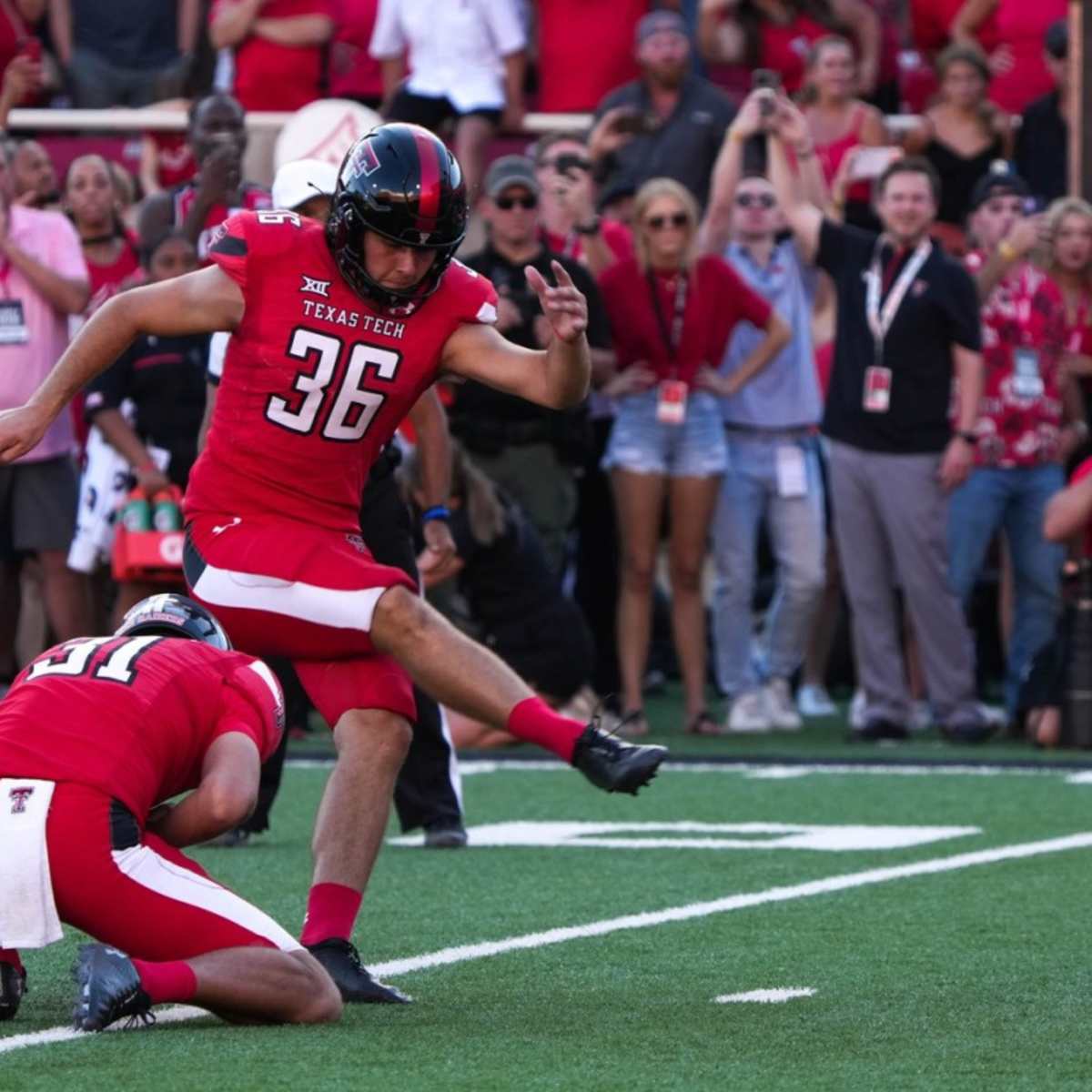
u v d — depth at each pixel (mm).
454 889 20125
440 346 14789
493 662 14859
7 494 32812
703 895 19766
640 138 35688
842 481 32375
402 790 22922
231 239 14602
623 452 32531
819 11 39156
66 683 13438
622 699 34812
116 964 12898
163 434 30562
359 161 14219
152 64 39875
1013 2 40594
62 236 32500
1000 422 33125
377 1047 13227
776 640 34469
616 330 32125
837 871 21156
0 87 39938
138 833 13289
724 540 33719
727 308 32375
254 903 19297
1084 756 31031
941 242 37031
